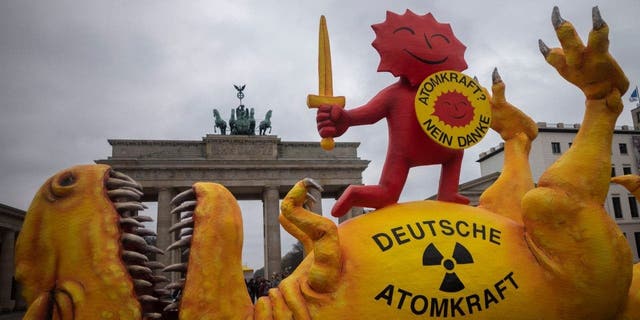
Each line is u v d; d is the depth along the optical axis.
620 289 2.68
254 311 2.52
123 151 33.94
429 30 3.30
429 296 2.45
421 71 3.17
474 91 3.20
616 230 2.71
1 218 25.06
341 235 2.76
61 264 2.38
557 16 2.79
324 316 2.40
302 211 2.59
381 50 3.14
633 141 37.38
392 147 3.11
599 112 2.84
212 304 2.34
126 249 2.51
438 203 3.03
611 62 2.70
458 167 3.27
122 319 2.29
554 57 2.92
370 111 3.09
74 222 2.43
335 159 36.19
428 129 2.98
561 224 2.65
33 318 2.28
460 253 2.60
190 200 2.67
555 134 36.44
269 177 35.16
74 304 2.28
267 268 33.94
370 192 3.00
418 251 2.58
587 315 2.62
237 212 2.62
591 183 2.73
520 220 3.20
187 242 2.50
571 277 2.59
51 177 2.62
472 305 2.47
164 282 2.73
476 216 2.88
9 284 26.36
